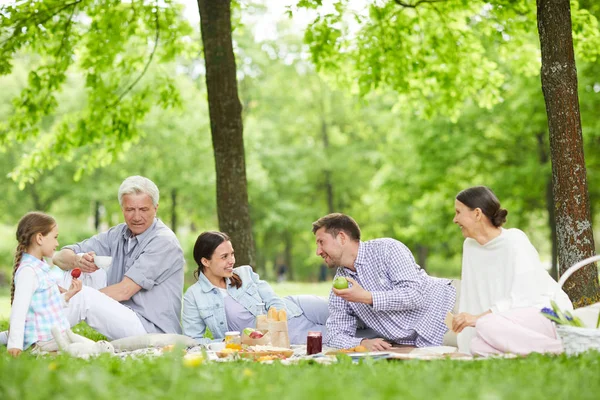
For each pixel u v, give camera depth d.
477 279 5.43
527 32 10.34
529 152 21.17
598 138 18.31
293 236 37.56
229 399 2.77
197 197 29.17
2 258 29.08
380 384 3.02
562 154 6.92
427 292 6.01
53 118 26.55
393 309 5.79
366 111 32.00
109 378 3.18
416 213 24.12
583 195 6.89
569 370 3.64
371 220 34.12
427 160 21.70
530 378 3.32
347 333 6.10
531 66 11.02
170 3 10.37
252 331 5.97
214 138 8.70
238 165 8.68
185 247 29.16
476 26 10.86
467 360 4.17
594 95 17.45
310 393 2.75
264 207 32.09
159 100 11.12
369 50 10.48
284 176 31.67
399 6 10.32
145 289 6.70
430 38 10.55
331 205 32.56
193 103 27.36
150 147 28.27
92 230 28.97
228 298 6.61
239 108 8.73
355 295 5.70
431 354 5.03
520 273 5.10
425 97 11.16
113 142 11.22
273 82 31.89
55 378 3.20
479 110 20.66
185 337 6.29
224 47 8.67
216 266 6.51
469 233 5.43
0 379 3.35
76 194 28.20
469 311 5.46
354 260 6.08
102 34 10.30
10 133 10.85
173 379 3.08
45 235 5.73
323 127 32.78
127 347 6.11
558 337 4.82
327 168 31.84
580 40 9.88
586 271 6.83
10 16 9.55
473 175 21.97
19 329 5.41
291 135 33.81
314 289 19.94
